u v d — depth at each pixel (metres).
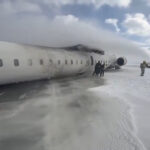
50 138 4.90
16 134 5.09
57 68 14.52
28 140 4.76
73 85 13.18
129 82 15.49
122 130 5.46
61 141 4.74
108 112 7.13
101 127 5.67
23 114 6.74
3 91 10.52
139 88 12.61
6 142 4.64
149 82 15.77
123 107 7.84
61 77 16.75
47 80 15.41
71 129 5.49
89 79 16.94
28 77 11.85
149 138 4.96
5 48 10.19
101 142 4.70
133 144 4.61
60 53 15.45
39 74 12.75
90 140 4.81
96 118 6.46
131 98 9.55
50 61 13.55
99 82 15.01
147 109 7.62
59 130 5.42
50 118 6.39
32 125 5.74
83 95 9.95
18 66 10.55
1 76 9.65
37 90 11.07
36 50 12.73
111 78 18.16
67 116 6.62
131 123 6.01
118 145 4.54
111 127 5.67
